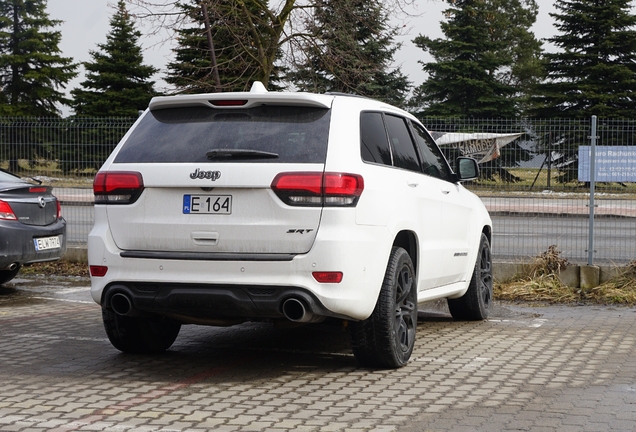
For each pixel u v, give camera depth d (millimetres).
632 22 51469
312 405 5270
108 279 6043
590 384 5828
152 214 5980
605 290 10453
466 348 7203
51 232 10578
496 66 55281
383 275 6043
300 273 5660
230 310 5801
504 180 12844
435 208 7297
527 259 11297
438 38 55969
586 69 51031
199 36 16688
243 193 5785
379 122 6680
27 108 68688
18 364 6504
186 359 6734
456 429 4727
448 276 7766
